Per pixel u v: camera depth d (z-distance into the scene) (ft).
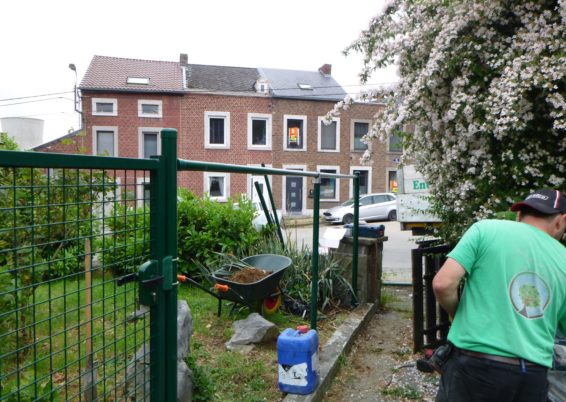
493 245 7.64
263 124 90.07
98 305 10.90
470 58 13.43
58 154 5.36
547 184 12.53
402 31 15.87
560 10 11.99
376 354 16.25
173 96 84.79
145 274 6.80
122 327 10.05
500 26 13.70
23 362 9.32
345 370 14.74
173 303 7.17
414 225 34.45
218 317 17.53
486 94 13.12
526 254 7.53
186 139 85.66
